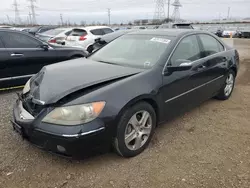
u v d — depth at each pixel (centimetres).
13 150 323
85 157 277
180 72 361
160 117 345
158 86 327
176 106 369
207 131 385
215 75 454
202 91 425
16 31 575
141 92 302
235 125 406
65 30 1363
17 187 261
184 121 419
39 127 267
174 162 304
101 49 441
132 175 280
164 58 351
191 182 269
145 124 322
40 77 332
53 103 268
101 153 288
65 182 268
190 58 396
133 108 299
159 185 265
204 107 484
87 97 270
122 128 289
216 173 284
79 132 256
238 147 339
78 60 403
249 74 790
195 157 314
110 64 366
